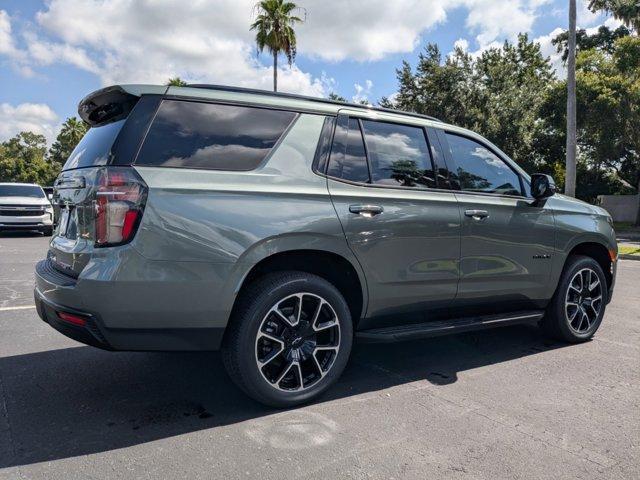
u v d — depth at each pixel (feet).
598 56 81.51
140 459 8.36
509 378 12.40
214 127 10.02
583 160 97.45
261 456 8.50
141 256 8.84
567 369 13.12
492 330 17.12
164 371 12.52
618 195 96.37
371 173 11.59
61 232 10.93
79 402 10.63
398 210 11.54
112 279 8.70
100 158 9.53
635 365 13.48
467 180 13.37
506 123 87.81
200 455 8.51
